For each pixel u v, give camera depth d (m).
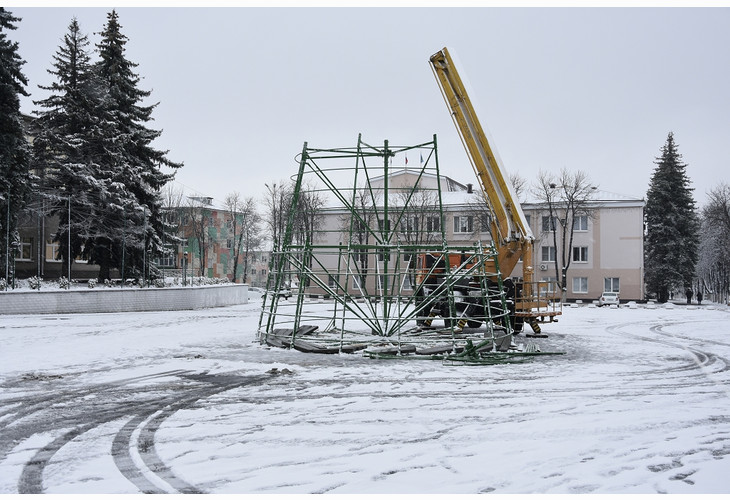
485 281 16.27
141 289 35.06
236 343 17.03
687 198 65.44
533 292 20.03
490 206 19.52
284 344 15.80
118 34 38.97
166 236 41.16
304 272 16.08
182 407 8.76
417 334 18.25
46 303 29.86
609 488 5.40
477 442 6.89
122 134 37.28
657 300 66.44
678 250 64.12
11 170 30.98
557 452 6.50
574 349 16.19
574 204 58.03
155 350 15.37
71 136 35.75
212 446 6.73
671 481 5.59
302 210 49.22
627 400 9.31
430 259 21.62
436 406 8.82
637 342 18.20
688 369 12.60
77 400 9.26
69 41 37.25
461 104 19.09
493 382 10.88
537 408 8.70
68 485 5.50
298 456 6.34
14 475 5.79
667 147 66.88
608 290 58.34
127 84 39.16
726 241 68.88
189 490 5.36
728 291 73.69
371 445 6.75
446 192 63.47
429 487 5.41
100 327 22.56
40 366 12.63
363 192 48.28
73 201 35.66
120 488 5.41
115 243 37.44
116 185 35.78
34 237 39.81
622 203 58.00
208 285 43.41
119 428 7.57
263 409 8.62
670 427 7.62
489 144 18.98
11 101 30.73
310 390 10.08
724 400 9.36
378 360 13.65
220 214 83.94
